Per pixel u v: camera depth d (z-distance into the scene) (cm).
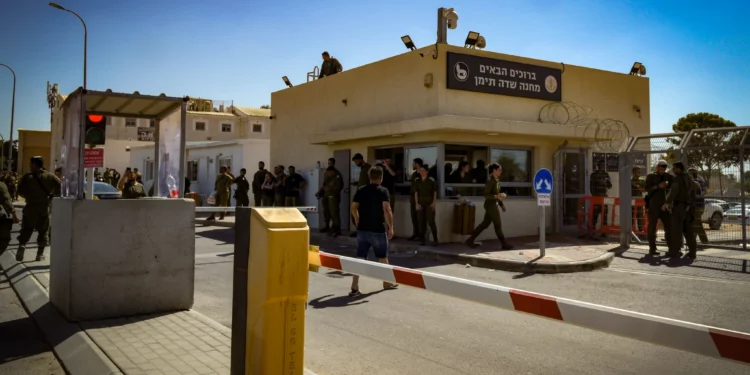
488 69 1311
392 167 1339
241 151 2373
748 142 1128
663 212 1102
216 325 536
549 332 567
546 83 1411
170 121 684
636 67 1641
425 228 1193
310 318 620
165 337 493
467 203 1207
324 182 1452
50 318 557
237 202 1850
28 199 919
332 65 1719
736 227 1148
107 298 555
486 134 1286
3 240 835
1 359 459
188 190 2248
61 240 575
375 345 519
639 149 1250
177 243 592
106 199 563
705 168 1183
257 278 301
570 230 1463
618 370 452
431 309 663
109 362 425
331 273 907
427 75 1259
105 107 679
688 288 793
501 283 836
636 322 224
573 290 781
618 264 1009
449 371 448
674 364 468
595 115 1516
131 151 3431
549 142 1423
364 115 1477
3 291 732
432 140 1271
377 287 791
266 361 290
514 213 1355
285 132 1823
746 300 713
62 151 666
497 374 441
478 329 577
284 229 294
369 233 744
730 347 200
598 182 1459
